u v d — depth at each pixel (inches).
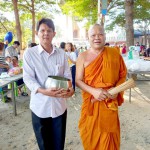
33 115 87.4
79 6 594.6
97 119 90.0
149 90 250.8
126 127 149.7
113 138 90.2
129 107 191.2
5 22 759.1
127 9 336.2
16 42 259.6
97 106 89.1
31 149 124.2
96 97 84.8
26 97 233.9
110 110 87.9
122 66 91.3
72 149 122.5
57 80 76.9
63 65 86.4
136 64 197.2
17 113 183.0
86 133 94.0
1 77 179.9
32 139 135.9
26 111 187.6
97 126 90.3
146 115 171.2
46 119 86.7
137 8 558.9
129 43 339.3
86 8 597.6
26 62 81.8
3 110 191.9
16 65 233.8
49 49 83.7
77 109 191.2
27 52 82.0
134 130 145.1
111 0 581.0
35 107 85.7
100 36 85.8
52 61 83.8
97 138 90.8
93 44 87.0
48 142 89.7
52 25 80.9
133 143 128.1
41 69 82.6
